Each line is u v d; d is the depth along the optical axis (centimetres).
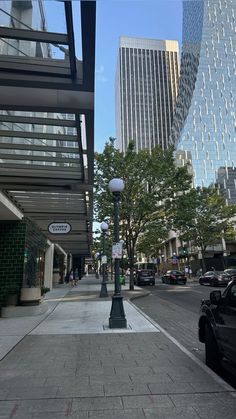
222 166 9869
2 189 1171
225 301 600
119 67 13900
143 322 1122
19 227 1435
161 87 13650
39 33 618
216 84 10656
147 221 2706
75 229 2386
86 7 518
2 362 662
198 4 11606
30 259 1532
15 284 1383
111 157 2508
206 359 652
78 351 744
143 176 2511
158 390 509
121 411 438
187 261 6881
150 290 2880
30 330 993
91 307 1576
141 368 619
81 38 573
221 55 11006
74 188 1184
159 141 13075
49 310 1480
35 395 493
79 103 704
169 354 715
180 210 2602
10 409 446
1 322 1152
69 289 2966
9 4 636
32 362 661
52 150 966
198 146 10081
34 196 1395
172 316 1366
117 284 1059
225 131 10194
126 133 12912
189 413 430
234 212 4700
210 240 4784
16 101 688
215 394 492
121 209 2520
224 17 11481
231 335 547
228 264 6062
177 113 12138
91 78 667
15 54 700
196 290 2753
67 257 5325
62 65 677
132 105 13275
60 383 542
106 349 761
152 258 8100
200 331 699
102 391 507
